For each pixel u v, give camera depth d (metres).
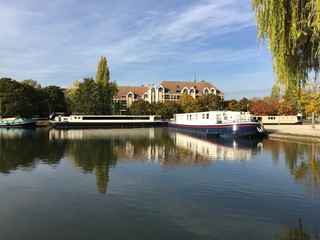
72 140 53.66
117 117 104.81
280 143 45.34
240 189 19.36
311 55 15.19
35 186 20.22
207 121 65.81
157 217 14.59
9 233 12.88
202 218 14.47
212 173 24.11
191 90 145.75
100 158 32.06
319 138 45.78
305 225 13.66
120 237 12.51
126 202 16.78
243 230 13.18
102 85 114.69
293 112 113.44
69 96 125.75
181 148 40.97
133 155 34.28
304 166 26.69
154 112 116.25
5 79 105.00
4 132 76.56
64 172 24.69
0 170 25.58
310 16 13.87
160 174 23.81
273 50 15.19
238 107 112.12
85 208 15.83
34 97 111.69
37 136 62.91
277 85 16.14
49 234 12.77
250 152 35.81
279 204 16.42
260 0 15.91
